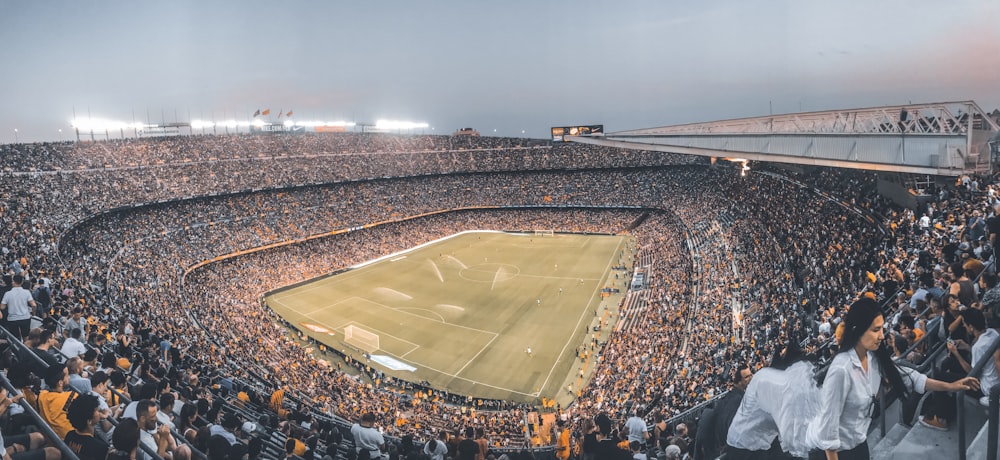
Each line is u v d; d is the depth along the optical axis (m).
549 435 31.16
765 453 5.76
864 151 28.78
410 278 74.94
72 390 9.41
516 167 123.44
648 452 12.55
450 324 56.03
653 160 116.19
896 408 8.12
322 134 114.69
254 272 72.94
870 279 21.61
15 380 8.98
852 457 5.03
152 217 74.81
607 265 77.88
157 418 10.16
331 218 94.19
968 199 23.47
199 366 25.64
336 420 26.44
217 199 85.38
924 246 20.88
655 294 55.53
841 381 4.73
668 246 74.25
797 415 5.22
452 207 112.50
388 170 112.69
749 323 34.12
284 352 45.84
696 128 47.59
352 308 61.94
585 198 111.50
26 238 47.88
